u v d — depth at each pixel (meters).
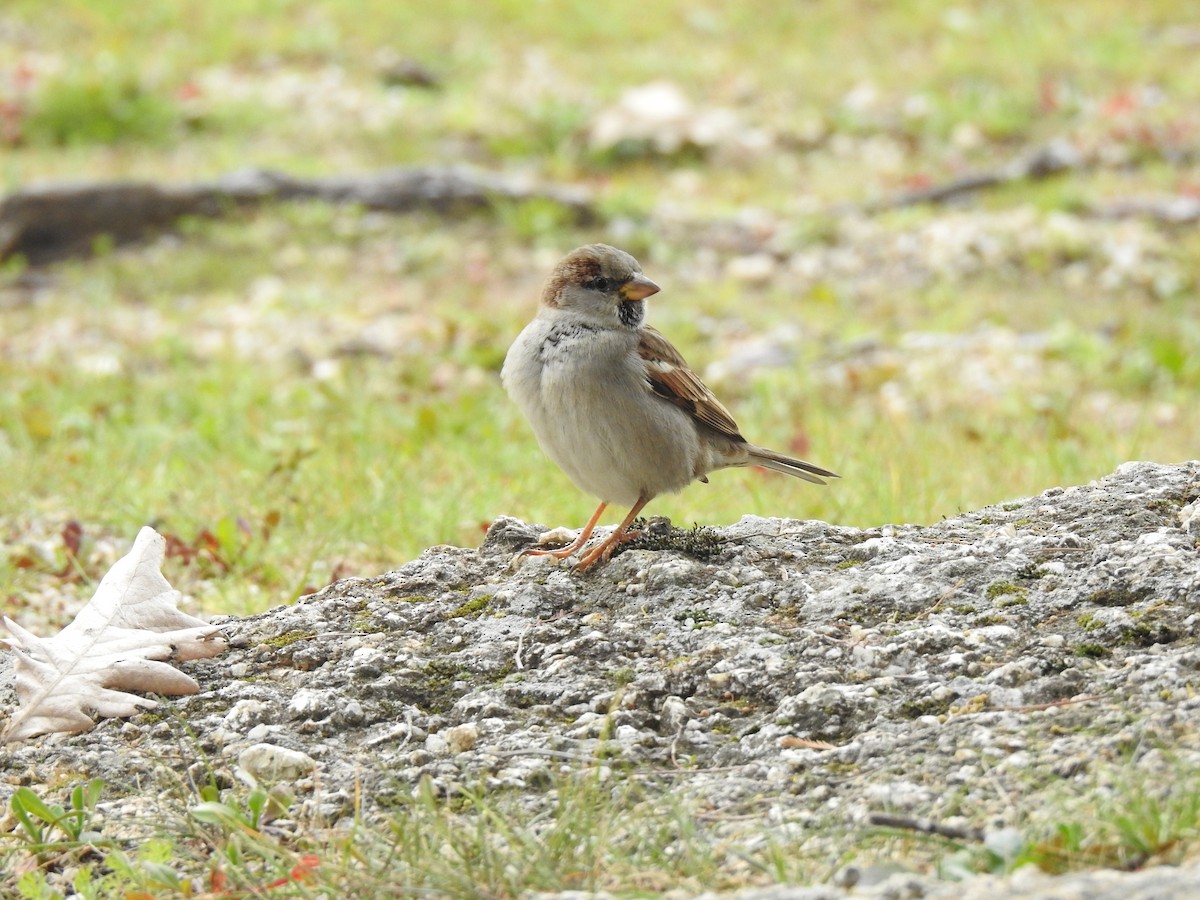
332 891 5.26
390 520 11.27
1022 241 21.83
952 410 15.70
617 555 7.82
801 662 6.64
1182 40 31.34
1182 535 7.30
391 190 23.34
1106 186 23.77
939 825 5.12
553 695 6.70
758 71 30.80
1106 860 4.78
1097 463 12.84
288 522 11.32
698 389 8.07
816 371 17.55
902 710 6.19
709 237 23.08
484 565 8.06
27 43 32.19
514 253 22.02
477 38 33.34
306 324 19.05
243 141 27.38
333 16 34.19
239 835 5.79
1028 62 29.86
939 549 7.50
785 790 5.79
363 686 6.90
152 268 21.34
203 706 6.91
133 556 7.59
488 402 15.44
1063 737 5.70
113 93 28.20
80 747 6.68
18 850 5.95
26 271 21.73
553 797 5.92
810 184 25.47
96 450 13.12
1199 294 19.86
